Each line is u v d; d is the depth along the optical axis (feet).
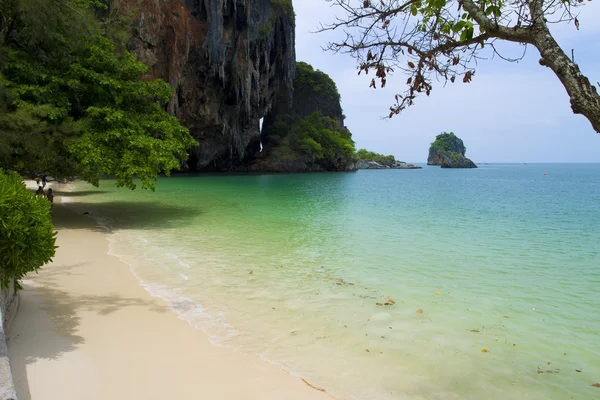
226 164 204.33
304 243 39.29
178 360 15.55
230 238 41.34
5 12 44.68
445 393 13.74
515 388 14.11
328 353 16.51
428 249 37.40
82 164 44.11
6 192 16.89
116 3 126.82
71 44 50.39
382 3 11.66
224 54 158.10
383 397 13.46
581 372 15.28
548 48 9.02
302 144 226.58
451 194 111.24
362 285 25.98
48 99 45.11
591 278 28.12
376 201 84.33
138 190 97.35
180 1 147.13
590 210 73.26
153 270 28.71
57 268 28.53
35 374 13.94
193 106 164.25
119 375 14.23
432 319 20.34
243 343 17.29
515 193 121.08
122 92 52.34
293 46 216.54
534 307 22.22
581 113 8.27
